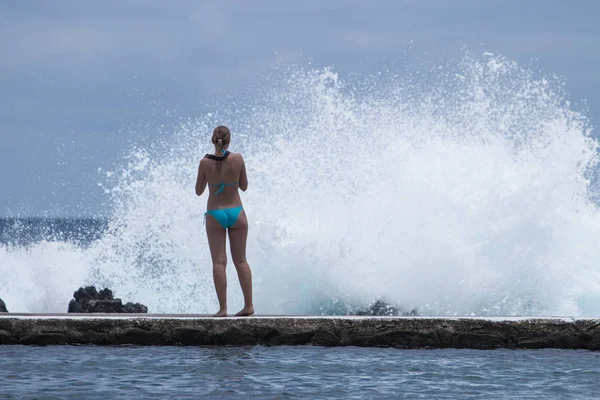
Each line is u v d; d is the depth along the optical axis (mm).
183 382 23000
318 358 27000
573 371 25172
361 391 22203
